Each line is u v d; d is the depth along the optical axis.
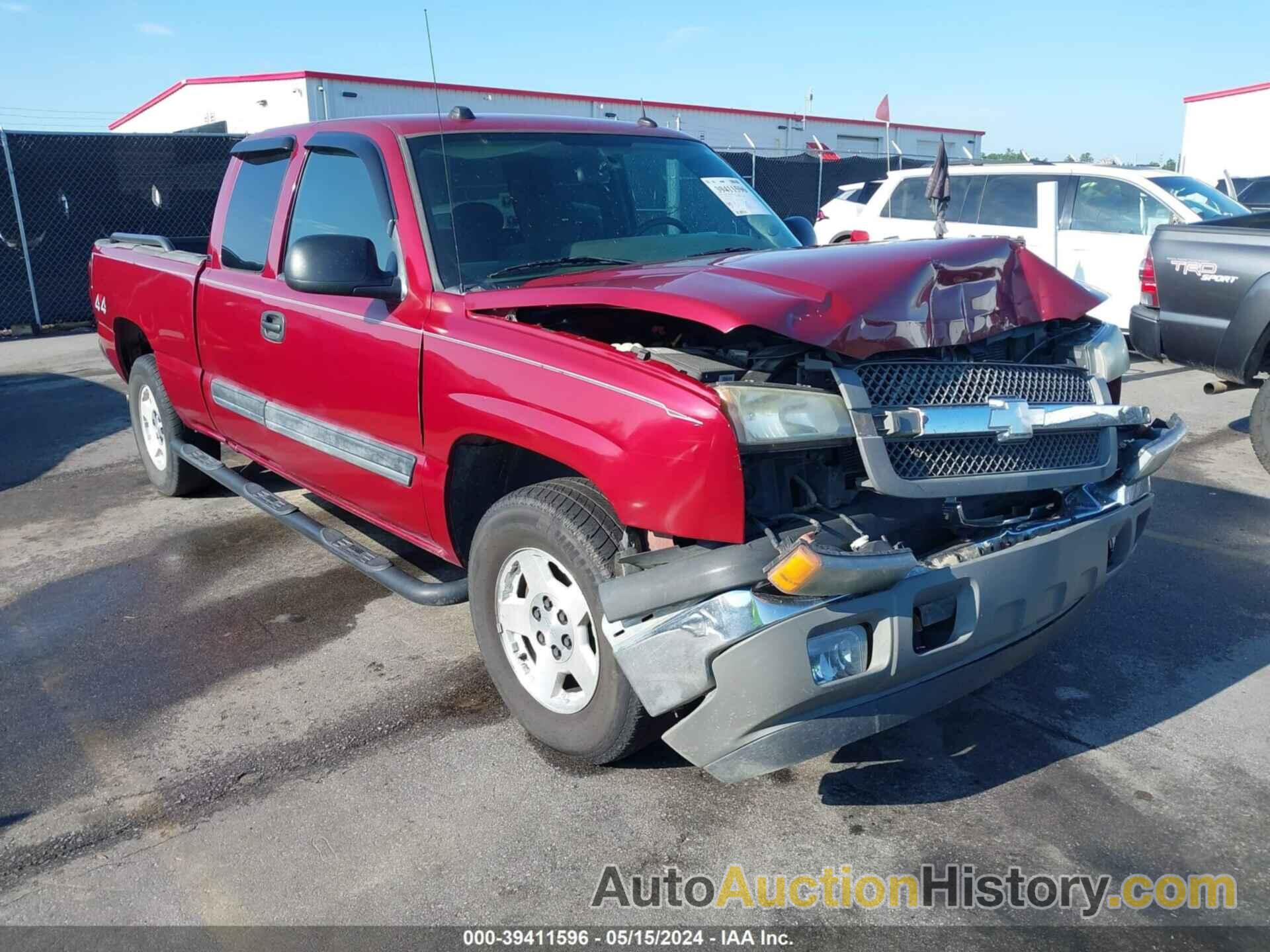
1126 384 9.04
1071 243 10.37
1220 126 24.72
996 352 3.13
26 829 2.89
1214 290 6.44
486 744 3.27
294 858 2.72
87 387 9.72
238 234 4.64
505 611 3.19
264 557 5.07
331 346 3.80
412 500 3.56
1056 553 2.80
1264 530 5.14
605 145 4.10
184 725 3.45
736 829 2.80
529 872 2.64
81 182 13.66
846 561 2.33
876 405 2.65
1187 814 2.84
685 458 2.45
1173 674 3.66
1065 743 3.22
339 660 3.92
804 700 2.44
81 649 4.08
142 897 2.59
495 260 3.52
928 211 11.91
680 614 2.50
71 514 5.89
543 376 2.86
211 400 4.94
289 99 20.83
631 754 3.02
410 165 3.61
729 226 4.13
